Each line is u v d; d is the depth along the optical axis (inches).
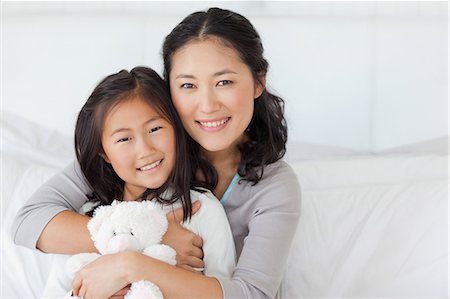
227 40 48.0
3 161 67.1
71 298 44.9
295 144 84.2
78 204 54.1
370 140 85.4
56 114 86.0
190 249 47.9
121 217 46.2
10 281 57.7
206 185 53.1
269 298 46.5
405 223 61.7
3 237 60.2
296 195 51.4
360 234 60.9
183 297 43.8
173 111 49.5
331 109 85.0
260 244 47.9
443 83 84.2
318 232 61.1
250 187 52.2
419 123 84.7
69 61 85.6
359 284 58.7
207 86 47.9
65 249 49.5
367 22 83.9
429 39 83.6
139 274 43.4
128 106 47.6
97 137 49.4
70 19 85.4
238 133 49.6
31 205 52.4
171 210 50.7
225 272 48.3
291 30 84.0
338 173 70.2
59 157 74.6
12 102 86.0
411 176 70.4
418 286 58.2
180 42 48.8
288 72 84.6
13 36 85.4
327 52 84.1
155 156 48.3
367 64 84.0
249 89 49.3
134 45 85.4
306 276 58.8
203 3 89.0
